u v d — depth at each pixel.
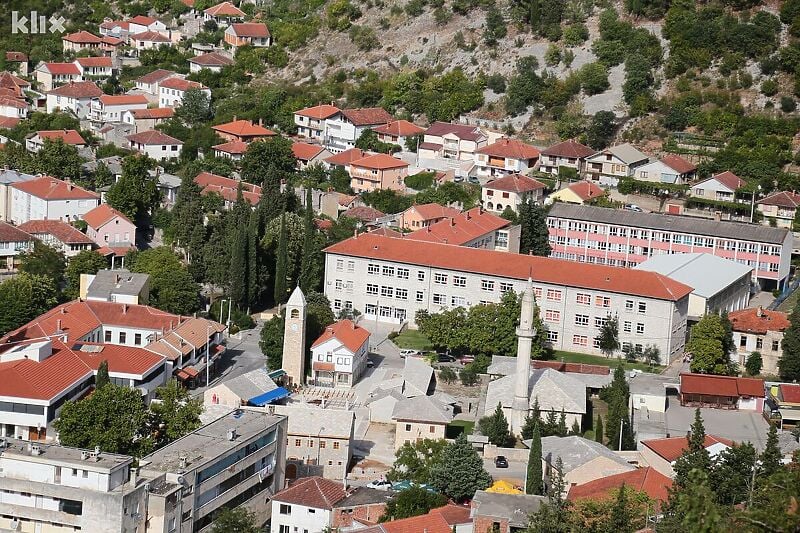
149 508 198.62
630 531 187.75
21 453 199.25
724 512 154.00
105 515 193.75
